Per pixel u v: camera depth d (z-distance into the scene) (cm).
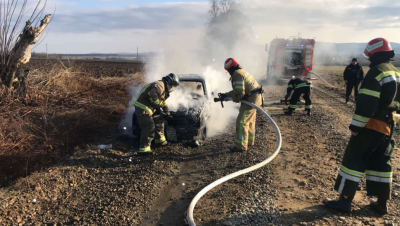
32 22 718
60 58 1054
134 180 448
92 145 592
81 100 832
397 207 341
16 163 494
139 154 544
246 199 373
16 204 376
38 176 448
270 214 334
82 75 1116
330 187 400
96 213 362
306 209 342
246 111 553
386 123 300
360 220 315
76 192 418
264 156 529
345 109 1034
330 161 504
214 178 446
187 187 426
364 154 313
